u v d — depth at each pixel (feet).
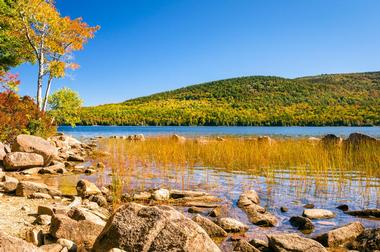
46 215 24.11
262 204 32.73
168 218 17.66
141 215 18.04
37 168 48.21
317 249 19.92
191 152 67.97
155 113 468.34
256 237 23.68
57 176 45.29
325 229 25.66
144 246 16.57
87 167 52.11
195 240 16.70
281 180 43.60
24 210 26.86
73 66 98.84
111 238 17.40
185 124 445.78
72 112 114.62
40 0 90.53
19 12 89.30
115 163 56.75
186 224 17.38
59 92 112.37
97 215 25.11
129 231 17.30
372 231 22.30
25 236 20.79
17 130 66.33
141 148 76.69
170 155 62.95
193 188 39.14
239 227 24.99
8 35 89.86
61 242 19.12
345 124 377.30
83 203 29.99
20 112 70.90
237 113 447.42
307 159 55.36
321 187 39.34
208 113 453.17
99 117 454.81
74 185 39.42
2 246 14.30
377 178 44.24
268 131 260.62
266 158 59.72
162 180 43.39
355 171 48.80
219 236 23.68
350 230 23.18
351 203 33.04
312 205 32.17
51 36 95.20
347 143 72.08
